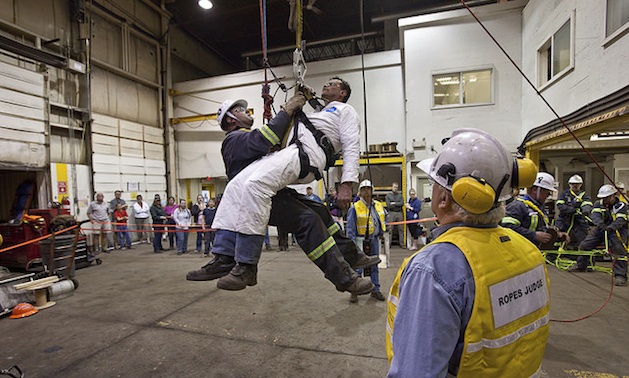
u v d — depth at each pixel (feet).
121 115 33.45
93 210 27.55
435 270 2.58
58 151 27.68
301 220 5.15
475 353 2.44
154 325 11.97
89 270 21.04
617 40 15.10
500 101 26.71
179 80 40.96
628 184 30.25
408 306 2.59
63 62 27.66
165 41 38.32
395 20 37.40
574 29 18.62
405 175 27.12
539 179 10.28
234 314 12.85
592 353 9.21
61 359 9.63
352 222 13.83
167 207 29.96
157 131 37.32
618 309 12.38
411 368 2.35
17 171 26.58
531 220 9.94
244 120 5.91
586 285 15.48
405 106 29.37
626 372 8.30
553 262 19.47
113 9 32.32
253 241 4.81
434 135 28.17
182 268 21.36
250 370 8.85
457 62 27.58
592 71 16.99
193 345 10.33
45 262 16.25
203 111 37.70
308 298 14.52
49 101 26.09
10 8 24.68
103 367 9.16
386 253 19.30
